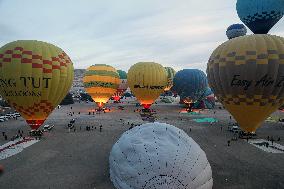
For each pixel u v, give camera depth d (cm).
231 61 3256
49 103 3609
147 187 1875
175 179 1866
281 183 2075
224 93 3438
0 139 3516
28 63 3356
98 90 6644
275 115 5847
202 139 3525
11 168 2414
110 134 3878
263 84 3144
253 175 2231
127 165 2011
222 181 2111
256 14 3622
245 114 3378
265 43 3183
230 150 2977
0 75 3378
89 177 2211
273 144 3228
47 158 2705
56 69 3516
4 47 3516
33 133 3709
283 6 3509
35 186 2036
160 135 2097
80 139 3541
